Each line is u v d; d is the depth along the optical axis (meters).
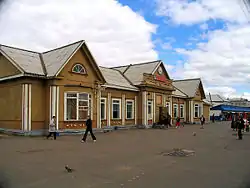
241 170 9.60
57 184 7.60
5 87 23.50
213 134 25.75
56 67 22.75
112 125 29.66
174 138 21.25
